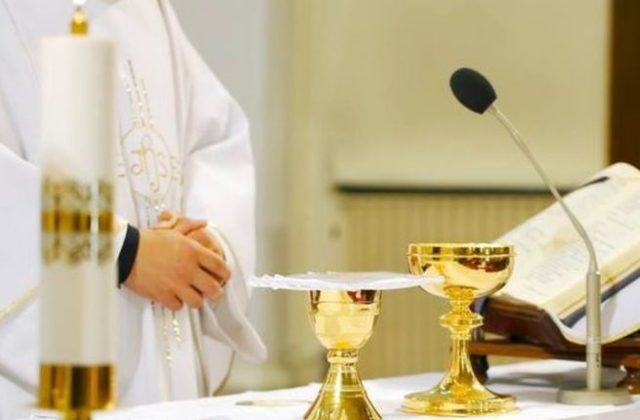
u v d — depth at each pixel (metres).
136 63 3.02
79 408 1.24
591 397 2.33
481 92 2.31
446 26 7.15
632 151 6.20
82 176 1.26
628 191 2.61
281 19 6.97
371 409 2.06
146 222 2.96
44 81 1.27
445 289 2.24
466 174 7.07
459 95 2.33
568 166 6.83
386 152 7.27
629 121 6.20
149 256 2.82
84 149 1.26
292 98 7.05
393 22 7.27
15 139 2.85
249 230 3.06
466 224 7.04
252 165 3.18
